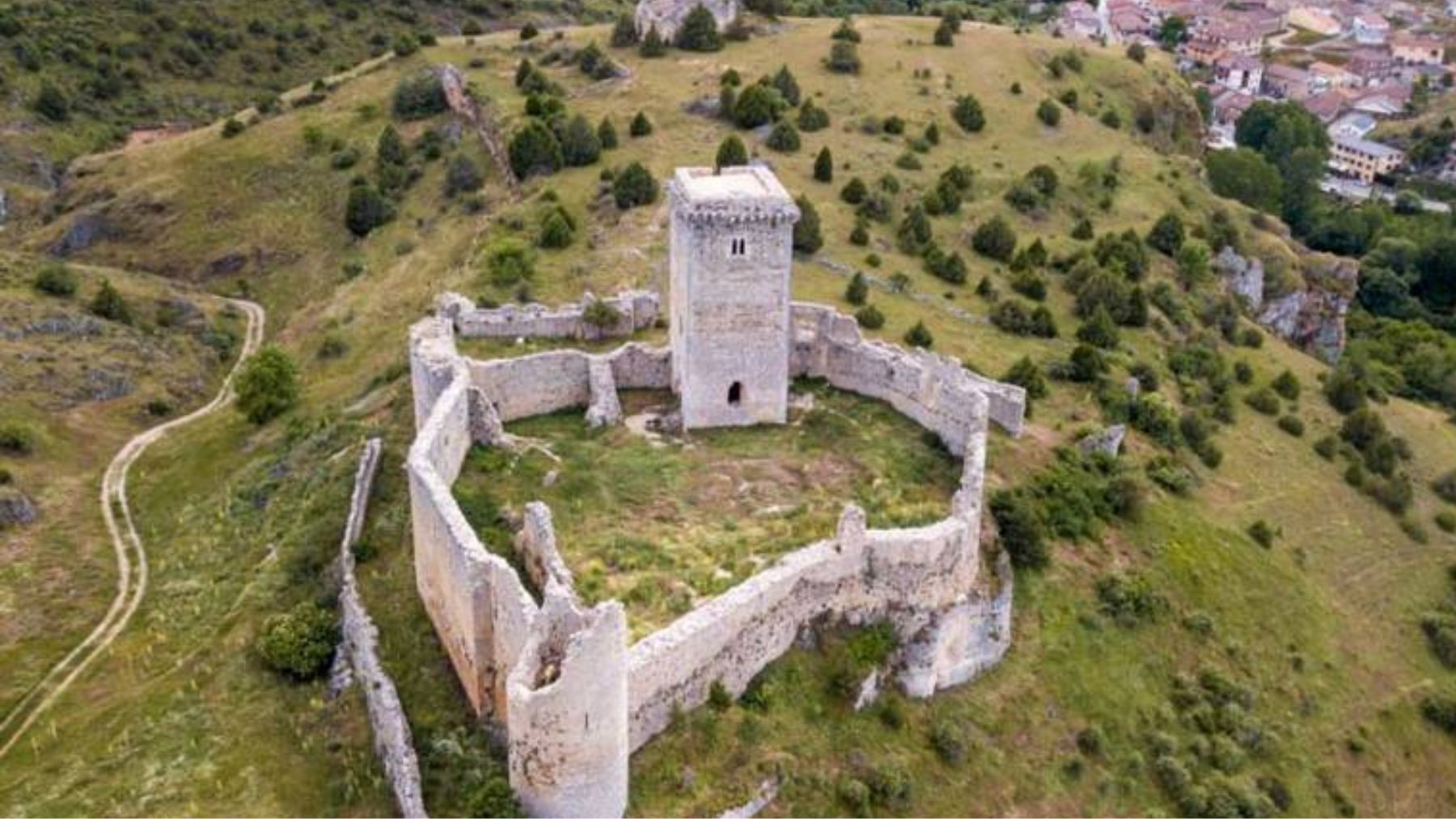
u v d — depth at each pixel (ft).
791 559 159.74
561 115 379.55
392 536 182.09
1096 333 305.32
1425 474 326.65
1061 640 190.70
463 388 189.37
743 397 208.33
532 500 180.65
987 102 456.86
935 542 165.27
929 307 301.84
